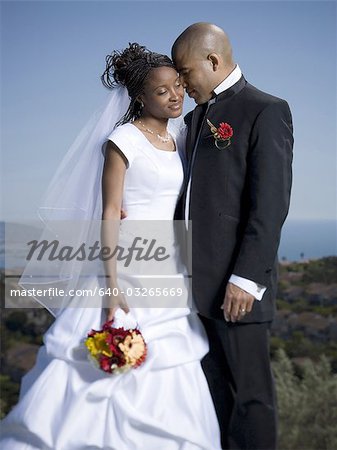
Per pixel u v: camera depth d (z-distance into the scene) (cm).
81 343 295
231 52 317
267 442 312
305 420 560
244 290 291
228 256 303
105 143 308
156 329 297
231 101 308
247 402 311
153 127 312
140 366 289
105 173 302
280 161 297
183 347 300
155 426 281
